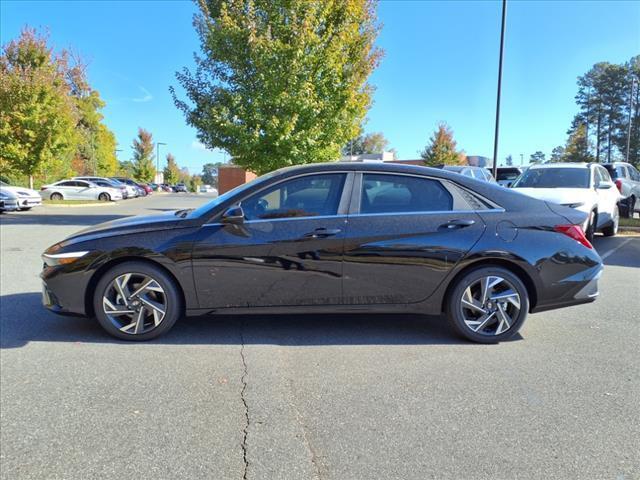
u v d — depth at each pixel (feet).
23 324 16.15
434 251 14.21
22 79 82.07
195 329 15.71
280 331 15.62
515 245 14.28
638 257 29.27
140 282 14.42
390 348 14.23
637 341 14.84
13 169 86.74
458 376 12.29
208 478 8.24
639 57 247.91
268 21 45.73
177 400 10.94
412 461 8.71
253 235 14.14
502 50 56.44
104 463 8.64
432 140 142.92
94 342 14.51
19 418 10.12
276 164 47.73
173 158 306.55
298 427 9.84
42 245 34.73
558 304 14.79
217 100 48.39
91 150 166.20
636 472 8.41
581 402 10.93
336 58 46.75
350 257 14.16
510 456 8.87
